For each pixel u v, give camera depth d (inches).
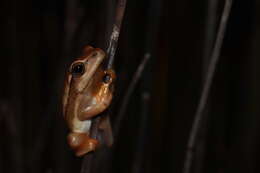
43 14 39.0
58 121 33.2
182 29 36.3
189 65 36.6
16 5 37.3
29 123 38.7
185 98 37.0
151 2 27.8
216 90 39.3
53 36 39.1
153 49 28.0
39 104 39.6
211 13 26.6
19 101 36.3
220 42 23.6
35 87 39.4
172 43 36.3
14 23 36.4
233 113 39.5
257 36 36.0
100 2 29.2
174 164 36.9
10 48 36.4
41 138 33.9
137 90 35.4
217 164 38.5
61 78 32.1
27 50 39.0
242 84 39.0
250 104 38.0
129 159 37.2
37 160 33.9
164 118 36.8
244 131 38.9
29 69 39.2
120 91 33.6
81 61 21.4
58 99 32.7
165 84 36.0
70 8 28.7
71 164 35.0
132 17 34.6
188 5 35.9
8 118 33.3
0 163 35.7
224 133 38.8
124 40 34.3
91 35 32.5
